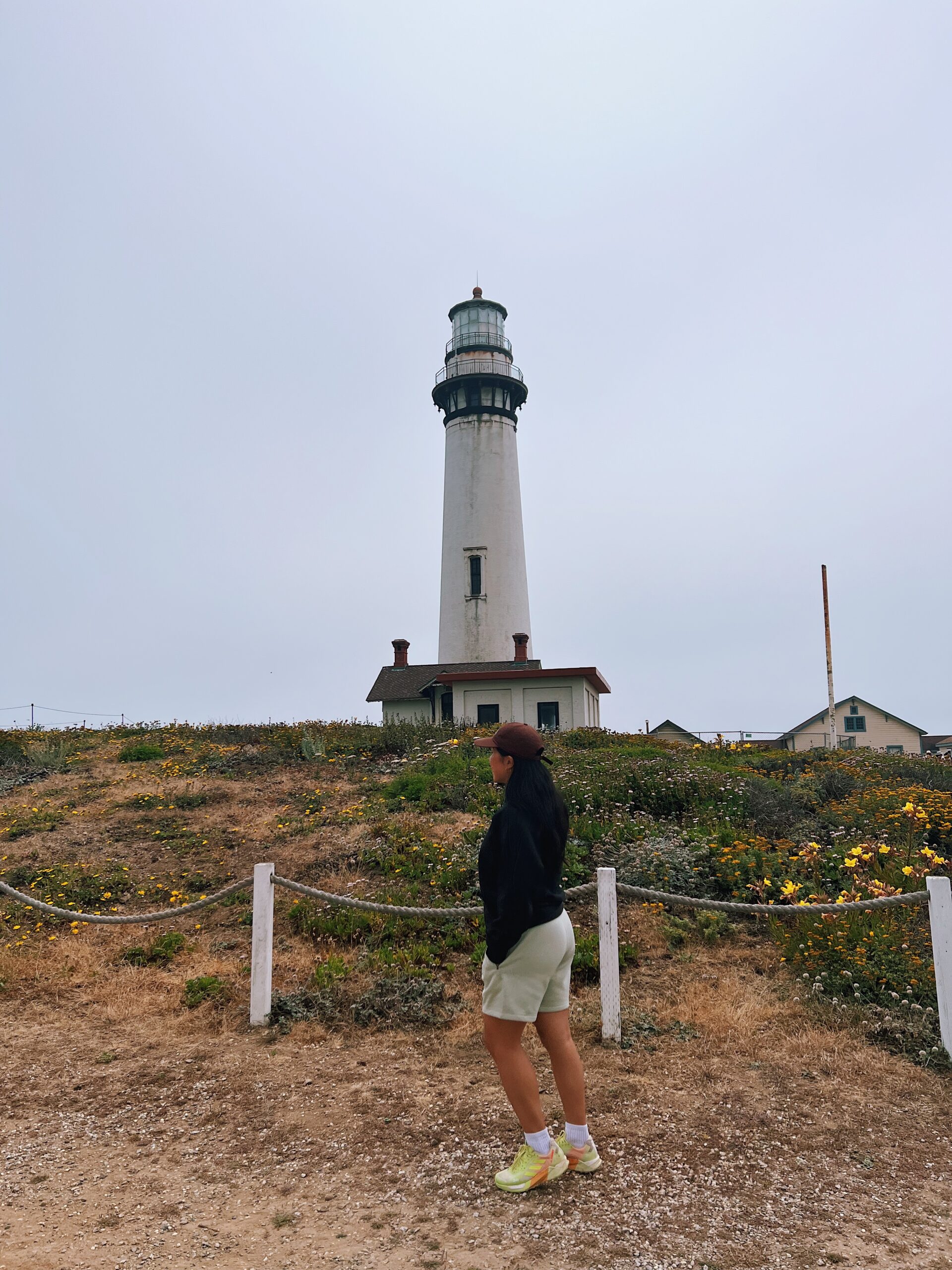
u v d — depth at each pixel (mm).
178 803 12555
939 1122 4082
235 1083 4793
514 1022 3436
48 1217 3369
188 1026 5805
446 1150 3857
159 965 7098
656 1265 2949
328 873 9148
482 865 3479
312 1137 4062
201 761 15938
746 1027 5336
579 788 11203
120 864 9891
